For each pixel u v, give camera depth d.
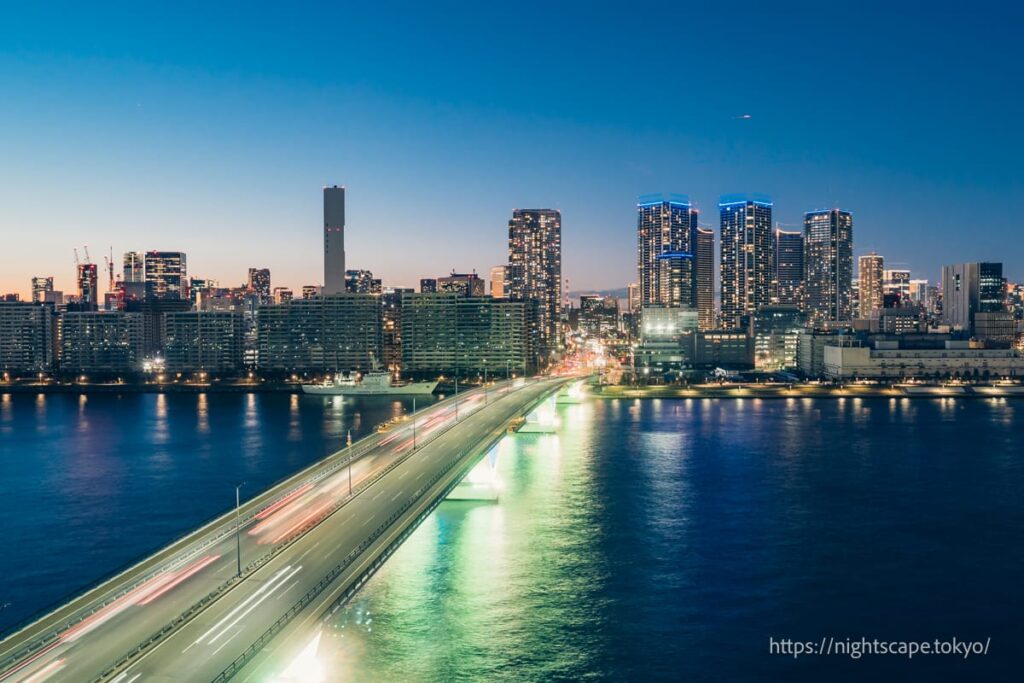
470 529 163.75
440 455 180.12
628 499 190.38
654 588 132.38
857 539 159.62
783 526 168.38
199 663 74.94
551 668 106.25
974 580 137.50
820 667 107.44
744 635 116.38
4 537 163.12
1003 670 107.00
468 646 111.38
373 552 105.00
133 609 88.69
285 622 82.31
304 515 129.50
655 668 106.62
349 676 103.19
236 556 107.25
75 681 72.31
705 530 164.75
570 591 130.62
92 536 163.62
